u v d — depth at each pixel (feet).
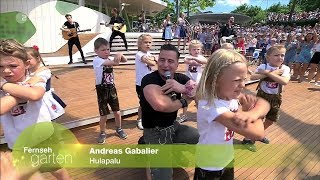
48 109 7.22
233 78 5.74
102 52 11.80
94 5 73.00
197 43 14.30
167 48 8.02
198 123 6.54
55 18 39.75
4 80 6.22
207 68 6.07
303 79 30.99
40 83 6.47
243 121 5.66
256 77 12.11
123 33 36.73
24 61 6.23
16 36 36.88
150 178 8.55
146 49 13.16
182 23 43.96
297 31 59.36
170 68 7.98
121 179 9.75
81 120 13.83
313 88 26.76
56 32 39.86
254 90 23.43
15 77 6.07
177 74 8.77
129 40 41.70
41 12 38.17
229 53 5.86
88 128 14.11
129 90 20.84
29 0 37.09
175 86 7.57
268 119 12.50
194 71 14.34
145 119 8.48
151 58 12.85
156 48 42.83
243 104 6.38
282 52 11.75
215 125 6.23
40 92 6.31
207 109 6.04
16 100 5.87
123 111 15.79
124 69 30.45
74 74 26.37
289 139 14.01
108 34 41.45
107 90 12.21
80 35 42.16
